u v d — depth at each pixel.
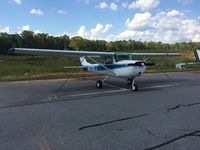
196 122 6.51
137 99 9.98
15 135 5.58
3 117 7.21
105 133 5.68
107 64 13.94
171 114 7.40
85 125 6.33
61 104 9.06
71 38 82.50
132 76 12.71
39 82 15.89
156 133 5.64
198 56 28.86
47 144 5.02
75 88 13.27
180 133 5.63
